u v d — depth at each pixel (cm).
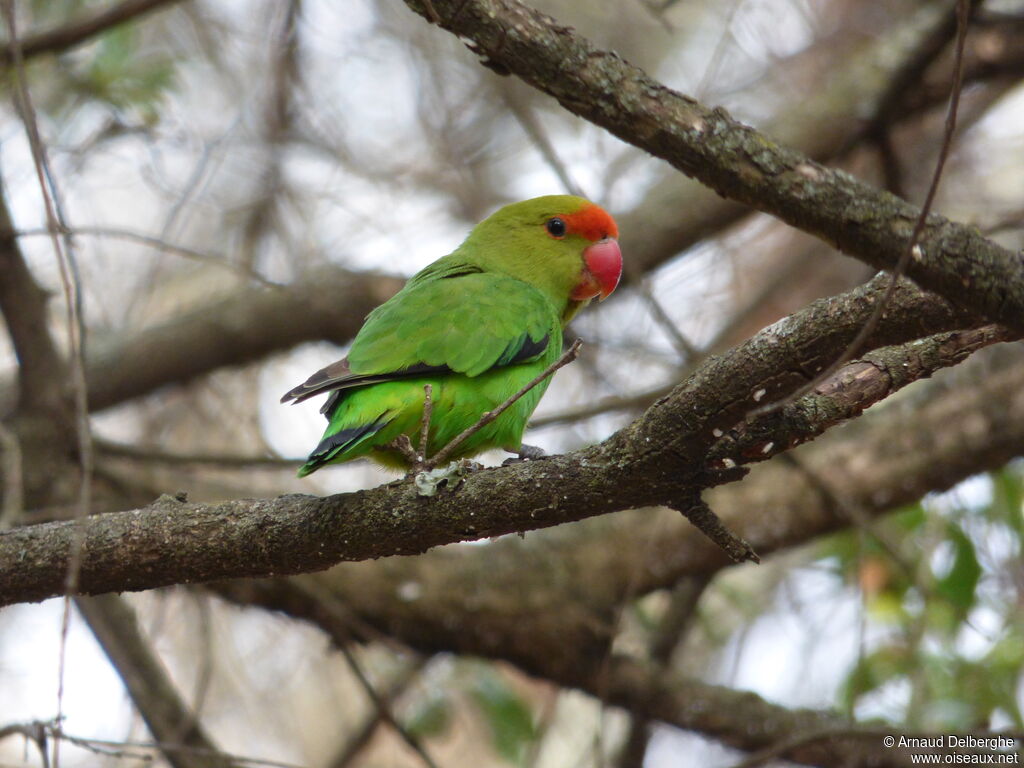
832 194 504
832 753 1066
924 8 1403
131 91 1145
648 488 578
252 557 645
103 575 656
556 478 591
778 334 529
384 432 772
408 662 1210
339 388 750
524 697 1353
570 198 1028
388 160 1516
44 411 1084
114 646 1009
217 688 1438
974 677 985
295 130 1398
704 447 558
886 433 1141
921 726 937
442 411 793
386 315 823
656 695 1131
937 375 1179
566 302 1038
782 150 515
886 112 1291
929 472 1111
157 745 727
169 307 1528
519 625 1135
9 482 902
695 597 1185
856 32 1523
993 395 1119
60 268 623
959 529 1049
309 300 1282
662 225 1294
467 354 798
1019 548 1058
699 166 526
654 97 526
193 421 1420
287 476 1381
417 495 611
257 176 1373
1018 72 1284
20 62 632
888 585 1077
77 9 1249
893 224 495
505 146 1499
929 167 1444
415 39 1429
